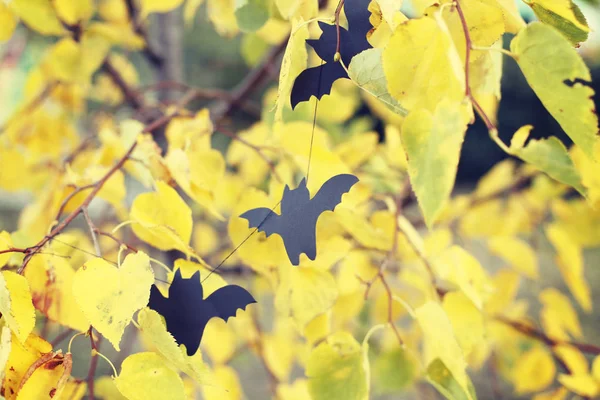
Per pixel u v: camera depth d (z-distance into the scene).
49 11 1.55
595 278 5.38
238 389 1.65
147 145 1.43
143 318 1.27
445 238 1.53
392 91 1.27
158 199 1.37
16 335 1.26
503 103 7.77
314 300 1.39
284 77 1.26
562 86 1.25
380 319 1.63
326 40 1.29
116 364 1.87
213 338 1.91
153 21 2.48
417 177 1.25
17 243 1.41
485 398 2.88
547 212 2.19
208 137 1.51
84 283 1.27
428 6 1.28
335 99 1.94
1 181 1.80
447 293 1.44
